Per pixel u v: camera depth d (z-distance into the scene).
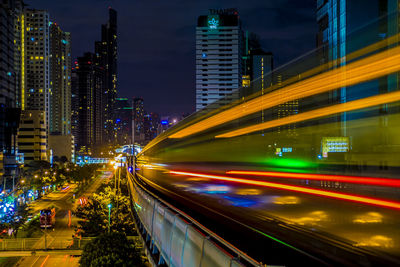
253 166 36.00
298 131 51.16
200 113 39.31
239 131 38.12
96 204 48.81
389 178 19.78
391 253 10.23
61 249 37.69
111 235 30.25
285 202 21.17
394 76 43.25
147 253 15.95
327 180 21.91
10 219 49.25
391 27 56.47
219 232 13.08
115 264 28.09
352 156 44.88
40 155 149.12
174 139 47.31
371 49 22.75
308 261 9.48
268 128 39.34
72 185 146.62
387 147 42.47
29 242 39.72
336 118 51.88
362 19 62.56
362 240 12.20
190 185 32.69
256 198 22.53
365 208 18.38
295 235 12.77
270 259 9.58
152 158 60.91
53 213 63.25
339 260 9.51
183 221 9.62
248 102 38.38
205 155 36.75
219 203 21.19
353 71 25.12
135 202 25.20
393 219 16.17
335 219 16.17
